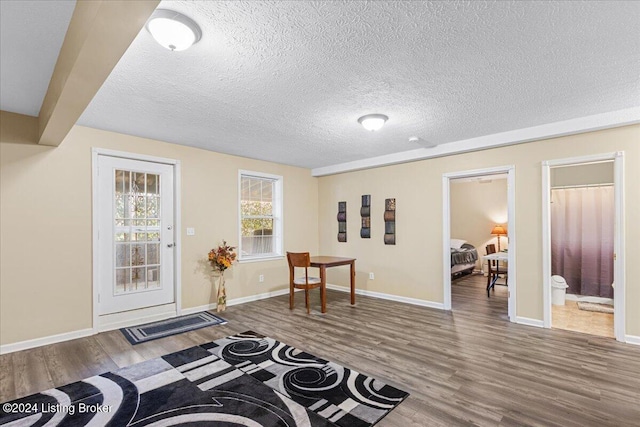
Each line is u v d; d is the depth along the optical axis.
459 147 4.26
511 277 3.98
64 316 3.38
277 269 5.60
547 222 3.72
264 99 2.81
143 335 3.51
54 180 3.36
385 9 1.65
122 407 2.12
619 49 2.05
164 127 3.60
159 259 4.16
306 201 6.21
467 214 8.31
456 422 1.96
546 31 1.85
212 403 2.17
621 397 2.23
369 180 5.55
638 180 3.19
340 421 1.97
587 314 4.33
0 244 3.05
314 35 1.88
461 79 2.47
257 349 3.10
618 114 3.17
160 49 1.99
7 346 3.05
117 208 3.82
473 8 1.65
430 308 4.64
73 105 2.20
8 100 2.88
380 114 3.20
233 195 5.00
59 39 1.98
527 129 3.71
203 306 4.55
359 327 3.77
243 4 1.59
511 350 3.06
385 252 5.31
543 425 1.93
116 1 1.17
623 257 3.25
